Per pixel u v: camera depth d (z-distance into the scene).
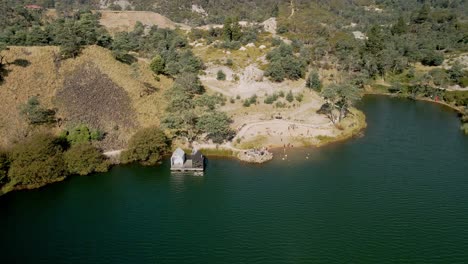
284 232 93.19
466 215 98.81
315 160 126.44
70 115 131.75
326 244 89.31
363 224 95.75
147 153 121.69
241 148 131.75
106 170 118.12
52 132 124.75
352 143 139.88
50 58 147.50
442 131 153.00
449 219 97.38
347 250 87.44
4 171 108.00
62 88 139.12
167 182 113.75
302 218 98.06
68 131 125.50
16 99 129.62
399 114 175.12
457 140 143.62
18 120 123.81
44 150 112.38
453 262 83.62
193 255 86.06
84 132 124.50
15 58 141.88
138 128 135.88
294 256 85.69
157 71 171.50
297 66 195.12
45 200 104.75
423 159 127.88
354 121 156.75
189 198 106.12
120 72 157.00
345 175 117.31
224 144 133.75
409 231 93.19
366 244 89.19
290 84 190.75
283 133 141.62
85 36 167.12
